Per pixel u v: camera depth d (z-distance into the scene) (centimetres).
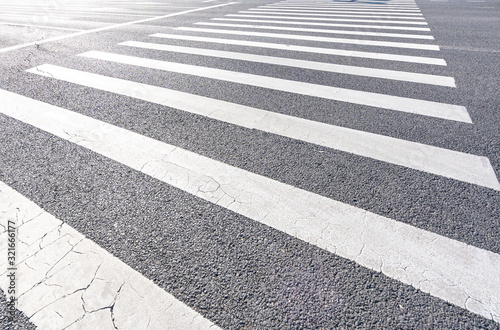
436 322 146
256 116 341
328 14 959
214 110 355
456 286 161
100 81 441
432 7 1069
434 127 311
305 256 180
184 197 227
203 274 171
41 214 213
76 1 1523
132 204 221
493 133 296
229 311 152
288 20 875
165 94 398
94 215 212
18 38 715
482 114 332
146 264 177
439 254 179
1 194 231
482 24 775
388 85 416
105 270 173
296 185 237
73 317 150
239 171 254
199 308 154
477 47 579
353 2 1237
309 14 965
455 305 153
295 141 294
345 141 292
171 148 286
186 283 166
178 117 340
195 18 947
